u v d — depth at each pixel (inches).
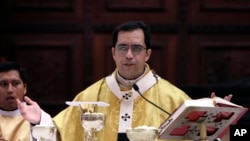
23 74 485.4
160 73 759.1
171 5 764.0
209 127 368.5
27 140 476.7
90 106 394.0
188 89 560.4
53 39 761.6
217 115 358.6
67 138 419.2
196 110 351.3
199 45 762.2
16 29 760.3
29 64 759.1
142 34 417.1
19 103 406.0
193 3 764.6
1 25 758.5
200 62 761.6
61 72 760.3
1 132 479.8
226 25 764.6
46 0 762.2
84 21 761.6
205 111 353.4
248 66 766.5
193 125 362.0
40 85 756.6
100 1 762.8
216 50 765.3
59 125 422.6
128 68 420.8
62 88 759.1
